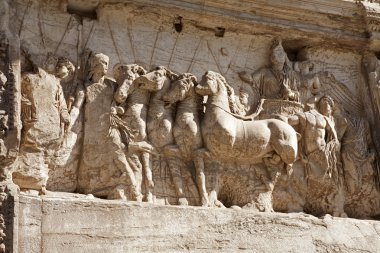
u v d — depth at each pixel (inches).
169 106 359.9
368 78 405.7
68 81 350.3
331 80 405.1
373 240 369.7
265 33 392.5
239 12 383.2
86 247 318.3
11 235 302.8
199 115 364.2
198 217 339.6
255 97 386.6
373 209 393.7
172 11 372.2
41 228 313.7
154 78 354.3
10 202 306.0
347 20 400.2
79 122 345.4
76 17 363.6
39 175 326.3
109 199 340.5
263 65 394.9
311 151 382.9
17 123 317.1
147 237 328.5
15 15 345.1
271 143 367.6
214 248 337.7
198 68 381.1
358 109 407.8
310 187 381.7
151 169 350.6
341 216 382.0
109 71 361.4
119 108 349.7
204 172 357.7
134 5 366.6
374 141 399.2
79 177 343.6
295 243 352.8
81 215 321.1
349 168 389.4
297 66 399.2
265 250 346.3
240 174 365.7
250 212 350.6
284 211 375.9
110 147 345.1
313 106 394.9
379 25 402.0
